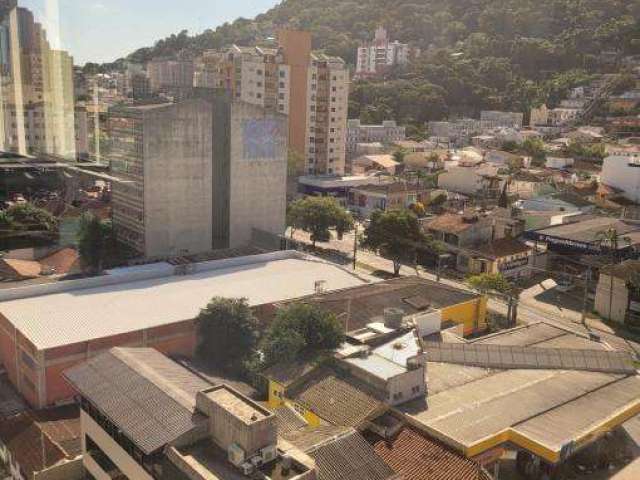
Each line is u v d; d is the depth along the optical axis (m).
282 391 47.72
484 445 41.53
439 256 90.88
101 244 84.44
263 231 94.81
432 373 51.53
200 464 31.56
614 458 48.88
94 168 108.12
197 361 58.84
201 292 69.12
